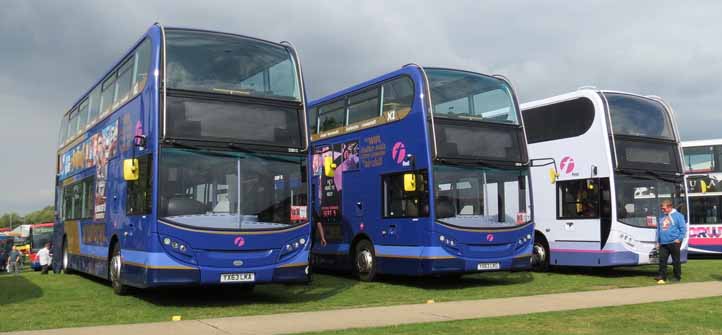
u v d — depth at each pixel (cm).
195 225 1147
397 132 1595
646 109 1873
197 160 1172
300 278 1224
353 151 1781
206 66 1226
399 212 1577
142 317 1085
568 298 1298
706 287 1492
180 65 1205
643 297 1309
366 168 1716
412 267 1509
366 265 1698
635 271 1997
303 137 1276
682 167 1881
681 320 998
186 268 1134
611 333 887
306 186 1259
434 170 1478
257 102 1245
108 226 1459
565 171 1891
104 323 1020
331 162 1482
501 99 1622
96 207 1598
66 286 1636
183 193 1153
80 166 1847
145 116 1219
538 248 1961
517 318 1021
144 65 1277
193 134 1177
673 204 1836
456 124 1530
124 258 1295
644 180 1803
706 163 2702
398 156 1584
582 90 1870
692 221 2686
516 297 1323
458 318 1032
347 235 1788
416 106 1532
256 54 1280
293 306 1223
